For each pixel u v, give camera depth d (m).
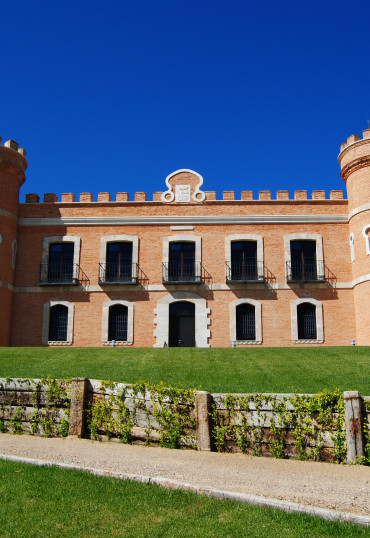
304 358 18.58
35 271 28.75
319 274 28.06
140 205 29.41
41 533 6.92
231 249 28.81
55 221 29.27
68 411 12.34
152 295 28.22
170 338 27.88
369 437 10.28
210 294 28.08
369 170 27.19
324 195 29.20
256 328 27.47
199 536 6.89
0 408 12.86
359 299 26.72
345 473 9.53
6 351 21.05
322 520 7.29
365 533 6.96
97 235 29.11
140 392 11.80
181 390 11.44
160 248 28.80
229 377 15.31
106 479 8.85
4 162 28.03
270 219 28.81
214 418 11.12
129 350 21.38
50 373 16.19
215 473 9.32
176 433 11.21
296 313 27.61
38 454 10.42
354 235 27.44
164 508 7.73
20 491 8.27
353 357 18.61
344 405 10.49
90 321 28.03
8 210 28.31
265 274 28.19
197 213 29.16
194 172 29.70
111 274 28.77
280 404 10.82
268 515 7.46
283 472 9.49
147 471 9.34
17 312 28.30
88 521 7.30
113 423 11.84
